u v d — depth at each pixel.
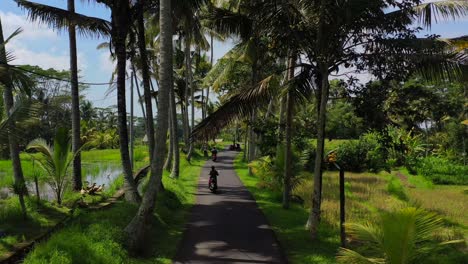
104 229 8.91
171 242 10.42
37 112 10.02
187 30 17.97
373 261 6.75
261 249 9.99
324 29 10.71
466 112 45.69
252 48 14.85
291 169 16.91
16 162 13.03
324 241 10.77
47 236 9.74
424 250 6.81
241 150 63.09
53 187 15.95
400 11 10.07
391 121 11.44
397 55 10.00
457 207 17.39
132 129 22.86
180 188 18.58
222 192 19.33
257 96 10.70
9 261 8.09
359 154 31.12
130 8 13.87
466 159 40.28
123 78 13.77
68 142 13.92
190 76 41.03
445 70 9.90
